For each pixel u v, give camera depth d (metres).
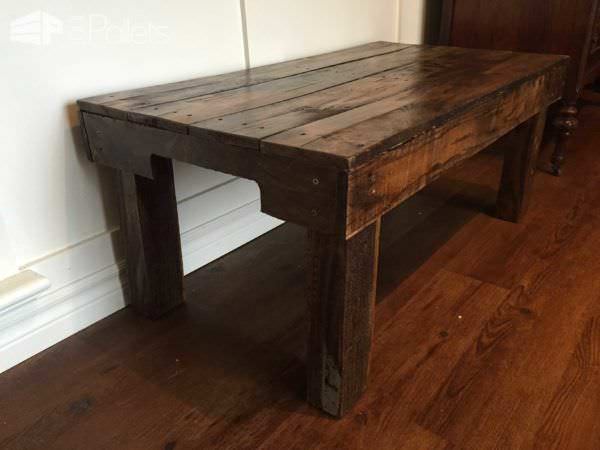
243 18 1.23
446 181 1.76
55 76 0.92
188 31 1.12
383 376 0.91
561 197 1.62
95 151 0.95
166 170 1.01
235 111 0.83
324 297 0.76
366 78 1.08
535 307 1.09
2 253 0.91
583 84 1.68
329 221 0.65
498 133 1.03
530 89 1.13
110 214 1.08
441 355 0.96
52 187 0.97
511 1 1.72
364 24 1.66
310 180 0.65
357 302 0.77
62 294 1.02
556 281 1.18
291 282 1.22
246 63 1.27
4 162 0.89
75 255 1.03
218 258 1.33
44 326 1.00
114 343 1.03
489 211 1.54
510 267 1.24
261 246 1.39
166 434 0.81
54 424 0.84
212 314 1.11
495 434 0.79
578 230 1.41
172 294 1.11
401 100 0.88
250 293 1.18
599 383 0.89
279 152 0.66
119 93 0.98
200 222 1.26
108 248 1.09
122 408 0.87
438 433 0.80
